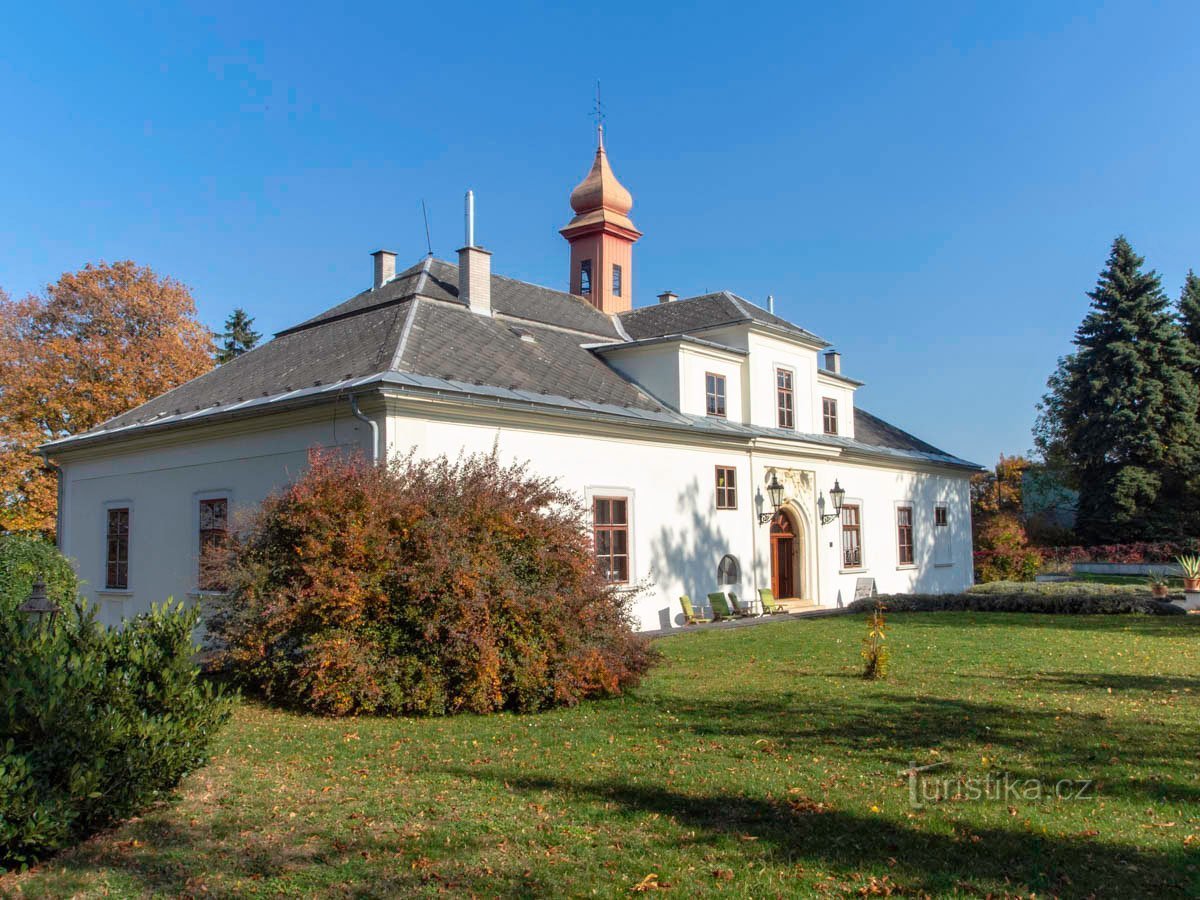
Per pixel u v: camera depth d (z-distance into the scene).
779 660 13.62
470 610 9.96
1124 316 43.75
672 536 20.33
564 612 10.52
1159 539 41.59
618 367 22.61
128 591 19.34
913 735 8.40
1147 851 5.43
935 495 31.98
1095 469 44.16
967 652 14.02
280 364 19.42
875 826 5.93
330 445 15.60
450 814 6.30
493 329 20.72
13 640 5.89
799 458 24.80
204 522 17.88
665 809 6.36
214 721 6.75
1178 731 8.38
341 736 8.89
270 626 10.20
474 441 16.19
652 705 10.25
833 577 25.86
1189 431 41.97
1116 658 13.18
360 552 10.10
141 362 32.44
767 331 23.88
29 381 30.30
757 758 7.68
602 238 30.36
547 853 5.57
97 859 5.50
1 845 5.21
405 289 21.48
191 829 6.03
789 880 5.10
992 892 4.91
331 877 5.24
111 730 5.75
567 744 8.38
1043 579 35.16
